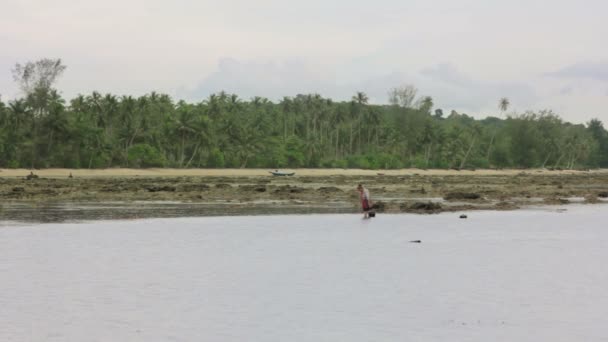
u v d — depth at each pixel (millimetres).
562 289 21562
